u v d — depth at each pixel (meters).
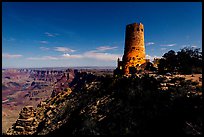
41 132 36.81
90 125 24.77
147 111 22.12
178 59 38.53
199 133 16.28
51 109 45.66
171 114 19.95
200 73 34.34
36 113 47.47
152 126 20.22
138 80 28.22
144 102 23.58
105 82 37.31
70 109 38.66
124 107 24.88
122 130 21.39
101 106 28.78
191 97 19.94
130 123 21.61
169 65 39.41
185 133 17.00
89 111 29.33
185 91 21.92
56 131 33.91
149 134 19.58
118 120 23.17
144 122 21.02
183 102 20.09
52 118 40.41
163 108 21.20
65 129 32.72
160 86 25.12
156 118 20.73
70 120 34.12
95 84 42.19
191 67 35.34
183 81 25.03
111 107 26.91
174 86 23.75
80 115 31.08
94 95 36.66
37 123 43.03
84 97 39.09
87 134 23.69
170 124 19.28
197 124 17.03
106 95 32.59
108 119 24.41
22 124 42.62
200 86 22.22
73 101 41.66
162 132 19.09
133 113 22.91
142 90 25.73
